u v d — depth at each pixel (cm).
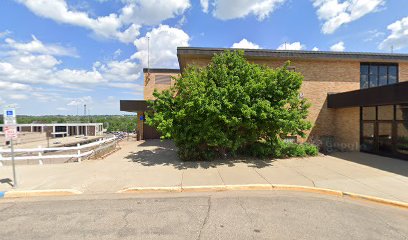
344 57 1415
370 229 428
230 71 994
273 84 939
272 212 500
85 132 4884
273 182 696
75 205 543
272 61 1444
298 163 962
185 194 623
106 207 530
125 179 732
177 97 967
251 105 937
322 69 1451
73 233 410
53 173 809
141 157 1128
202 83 920
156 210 511
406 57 1442
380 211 516
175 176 764
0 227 434
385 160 1038
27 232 414
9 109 661
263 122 975
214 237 394
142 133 2219
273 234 405
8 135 656
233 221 455
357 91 1155
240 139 1018
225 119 880
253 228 427
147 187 654
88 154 1115
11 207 535
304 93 1434
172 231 416
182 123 981
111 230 420
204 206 534
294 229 424
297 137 1401
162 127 905
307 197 600
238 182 696
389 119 1141
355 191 621
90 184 688
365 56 1426
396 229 430
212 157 1034
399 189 637
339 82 1455
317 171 827
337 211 510
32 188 647
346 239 391
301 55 1407
